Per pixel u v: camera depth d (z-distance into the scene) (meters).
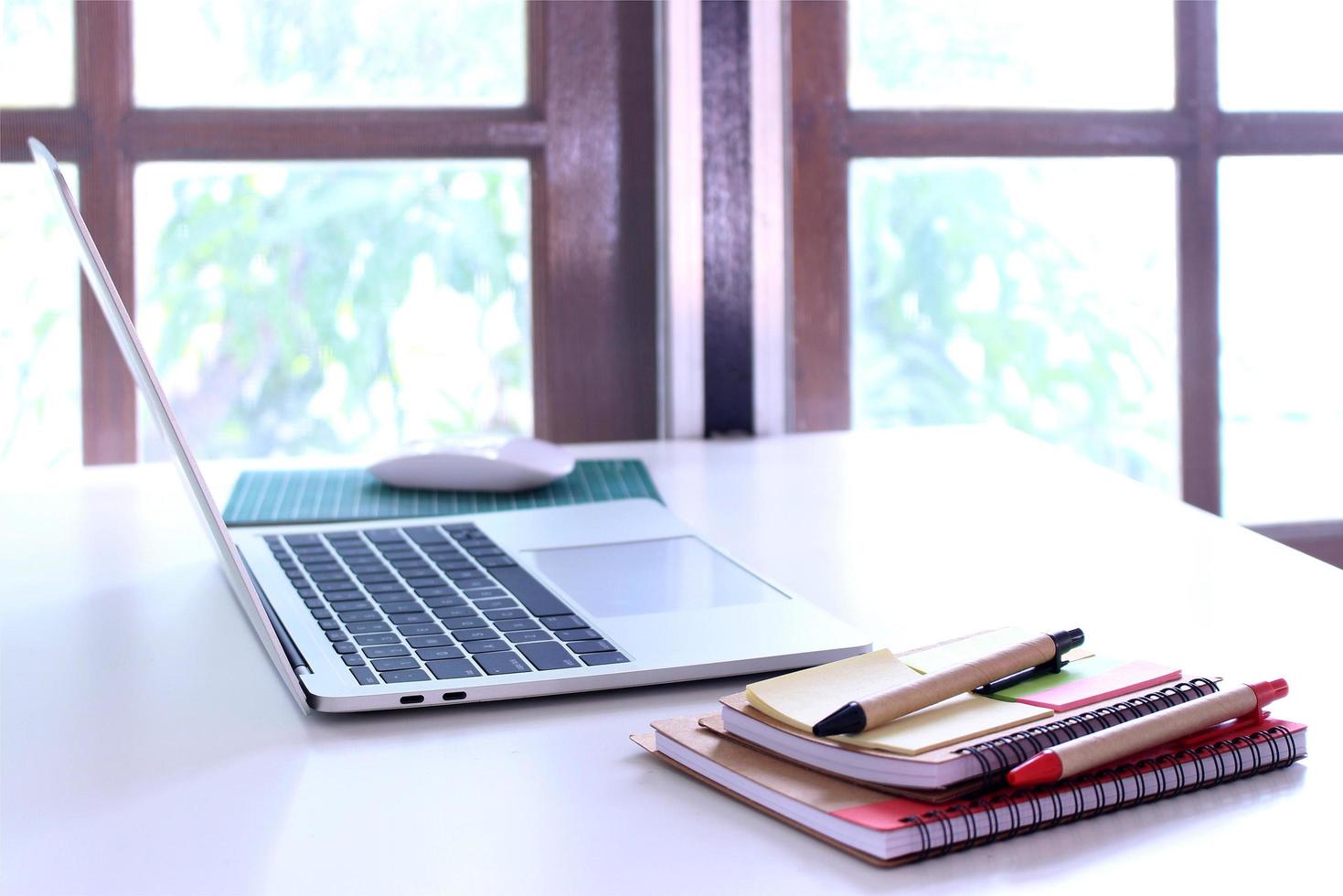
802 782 0.45
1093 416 1.50
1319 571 0.78
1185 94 1.45
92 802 0.47
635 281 1.37
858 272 1.44
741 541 0.87
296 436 1.38
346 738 0.54
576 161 1.35
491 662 0.60
